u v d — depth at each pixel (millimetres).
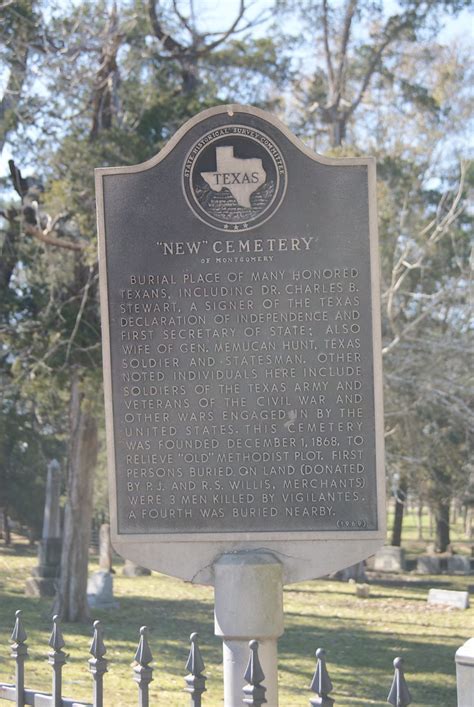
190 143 6535
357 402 6383
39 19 20625
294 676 17047
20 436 37781
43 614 23125
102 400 21641
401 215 29547
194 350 6492
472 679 4438
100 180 6574
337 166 6449
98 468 38719
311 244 6453
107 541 37000
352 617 26438
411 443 33281
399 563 41438
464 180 30531
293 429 6406
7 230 21531
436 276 31891
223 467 6441
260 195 6492
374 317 6398
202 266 6512
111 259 6562
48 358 20719
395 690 4293
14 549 44250
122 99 21922
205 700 13797
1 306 21281
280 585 6320
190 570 6441
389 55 34656
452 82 34031
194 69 23078
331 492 6371
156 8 22031
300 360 6430
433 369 28297
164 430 6488
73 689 13820
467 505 40812
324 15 32375
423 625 25047
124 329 6535
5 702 6621
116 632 21031
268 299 6461
